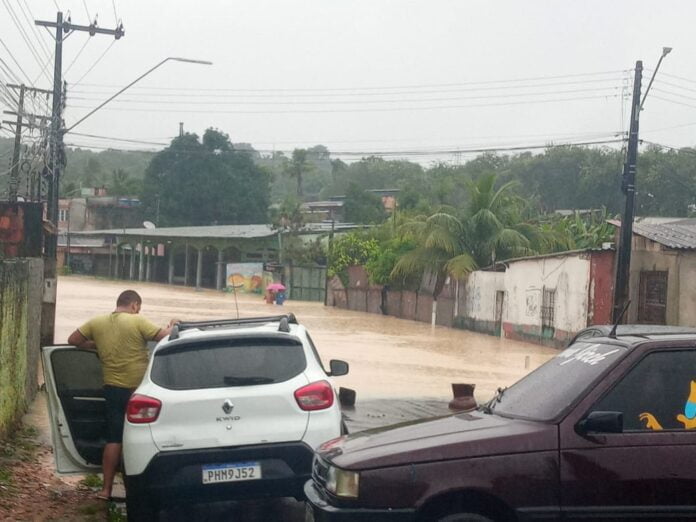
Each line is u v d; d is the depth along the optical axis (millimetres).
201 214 91938
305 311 50875
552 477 5625
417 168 115188
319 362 8289
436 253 43406
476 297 40281
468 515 5656
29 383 14047
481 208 43469
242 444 7441
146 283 75062
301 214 66312
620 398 5828
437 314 44438
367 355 27766
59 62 27531
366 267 52594
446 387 20219
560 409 5816
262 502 9117
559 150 78500
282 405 7543
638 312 26719
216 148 93188
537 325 34031
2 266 10516
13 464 9859
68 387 8719
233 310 45750
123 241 79688
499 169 84500
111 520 8008
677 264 24938
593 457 5652
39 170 27219
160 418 7445
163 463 7379
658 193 63562
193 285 76000
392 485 5637
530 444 5672
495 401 6625
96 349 8516
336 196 105188
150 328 8523
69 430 8562
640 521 5637
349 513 5645
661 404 5816
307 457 7484
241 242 69125
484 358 28141
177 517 8586
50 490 9008
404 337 35969
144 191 95125
